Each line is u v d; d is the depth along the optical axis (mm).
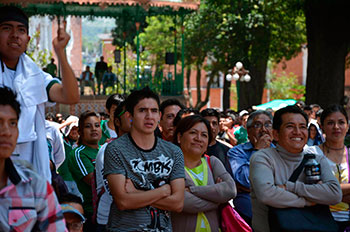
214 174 7336
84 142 9008
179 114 9273
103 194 7254
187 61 49031
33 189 4043
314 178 6496
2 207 3928
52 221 4113
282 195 6340
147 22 53344
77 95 4902
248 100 41344
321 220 6312
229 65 39562
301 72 69625
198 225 6992
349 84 64312
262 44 38938
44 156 5062
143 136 5930
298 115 6703
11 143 3922
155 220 5809
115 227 5852
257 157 6742
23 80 4969
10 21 4934
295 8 35562
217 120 9656
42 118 5117
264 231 6781
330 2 28641
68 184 9883
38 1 23469
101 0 27812
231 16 37844
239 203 8469
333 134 7801
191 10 31422
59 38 4703
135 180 5812
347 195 7387
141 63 42156
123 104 7281
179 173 5996
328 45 29484
